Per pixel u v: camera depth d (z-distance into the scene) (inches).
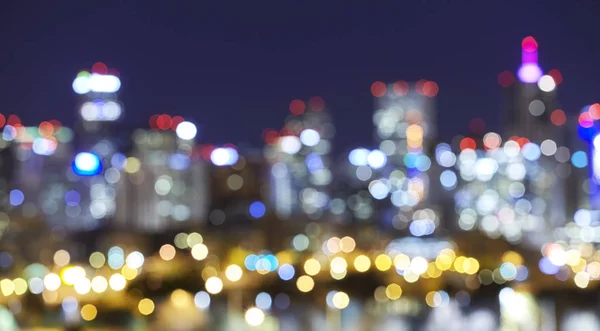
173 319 2135.8
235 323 2091.5
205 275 2837.1
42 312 2188.7
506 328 2043.6
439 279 2888.8
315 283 2984.7
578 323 2121.1
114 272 2751.0
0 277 2664.9
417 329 2020.2
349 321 2170.3
